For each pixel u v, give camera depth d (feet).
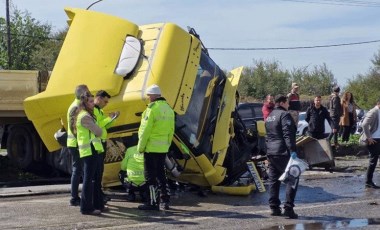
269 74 172.65
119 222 28.73
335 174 47.70
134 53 33.47
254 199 35.96
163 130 31.12
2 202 34.14
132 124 32.65
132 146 33.81
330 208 33.30
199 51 35.60
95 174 30.60
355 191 39.60
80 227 27.58
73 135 31.09
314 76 175.52
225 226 28.22
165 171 33.58
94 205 30.76
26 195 36.58
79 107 29.81
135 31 34.63
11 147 49.73
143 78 32.42
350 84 166.71
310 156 48.67
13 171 52.08
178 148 34.83
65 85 33.35
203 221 29.27
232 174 39.55
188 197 36.37
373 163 40.91
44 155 48.08
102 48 33.94
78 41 34.71
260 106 67.46
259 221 29.45
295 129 30.73
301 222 29.43
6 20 141.18
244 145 40.45
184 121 34.09
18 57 146.30
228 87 38.68
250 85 169.99
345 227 28.32
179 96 33.17
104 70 33.09
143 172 32.94
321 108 50.29
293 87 48.14
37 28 153.28
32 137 48.06
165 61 32.68
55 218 29.50
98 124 30.55
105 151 31.55
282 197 36.99
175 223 28.71
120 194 36.45
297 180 30.30
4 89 45.68
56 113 33.65
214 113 36.55
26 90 45.98
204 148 35.35
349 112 62.44
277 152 30.53
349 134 63.41
